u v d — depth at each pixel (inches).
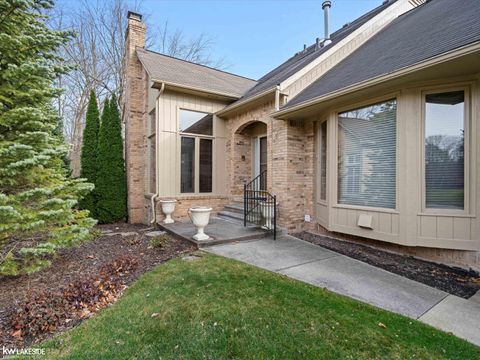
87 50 586.2
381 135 195.5
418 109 175.5
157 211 307.0
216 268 161.5
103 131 358.6
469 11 197.0
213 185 347.9
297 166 274.7
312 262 180.2
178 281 142.7
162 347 91.3
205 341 93.7
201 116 341.7
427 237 174.4
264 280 144.3
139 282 144.6
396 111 183.9
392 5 341.7
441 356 86.5
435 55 148.6
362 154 208.8
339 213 224.1
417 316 112.2
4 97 151.6
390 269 169.6
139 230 293.7
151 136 343.3
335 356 86.3
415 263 180.9
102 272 151.6
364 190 207.6
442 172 172.1
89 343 94.0
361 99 205.3
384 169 193.9
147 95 360.2
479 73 156.9
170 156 315.0
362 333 97.7
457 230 166.4
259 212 274.5
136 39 376.8
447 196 171.0
